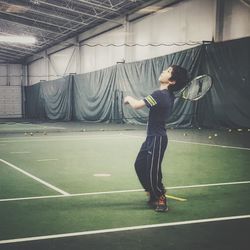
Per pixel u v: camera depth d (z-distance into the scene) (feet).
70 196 16.87
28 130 60.29
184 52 57.62
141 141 41.16
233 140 39.83
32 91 117.39
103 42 83.10
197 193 17.44
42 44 102.42
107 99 78.69
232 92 51.08
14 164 25.86
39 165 25.38
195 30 58.85
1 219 13.48
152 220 13.35
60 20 81.82
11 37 78.69
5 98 122.01
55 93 100.27
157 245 11.03
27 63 123.54
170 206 15.23
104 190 18.02
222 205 15.34
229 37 53.21
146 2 67.82
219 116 53.11
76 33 92.17
